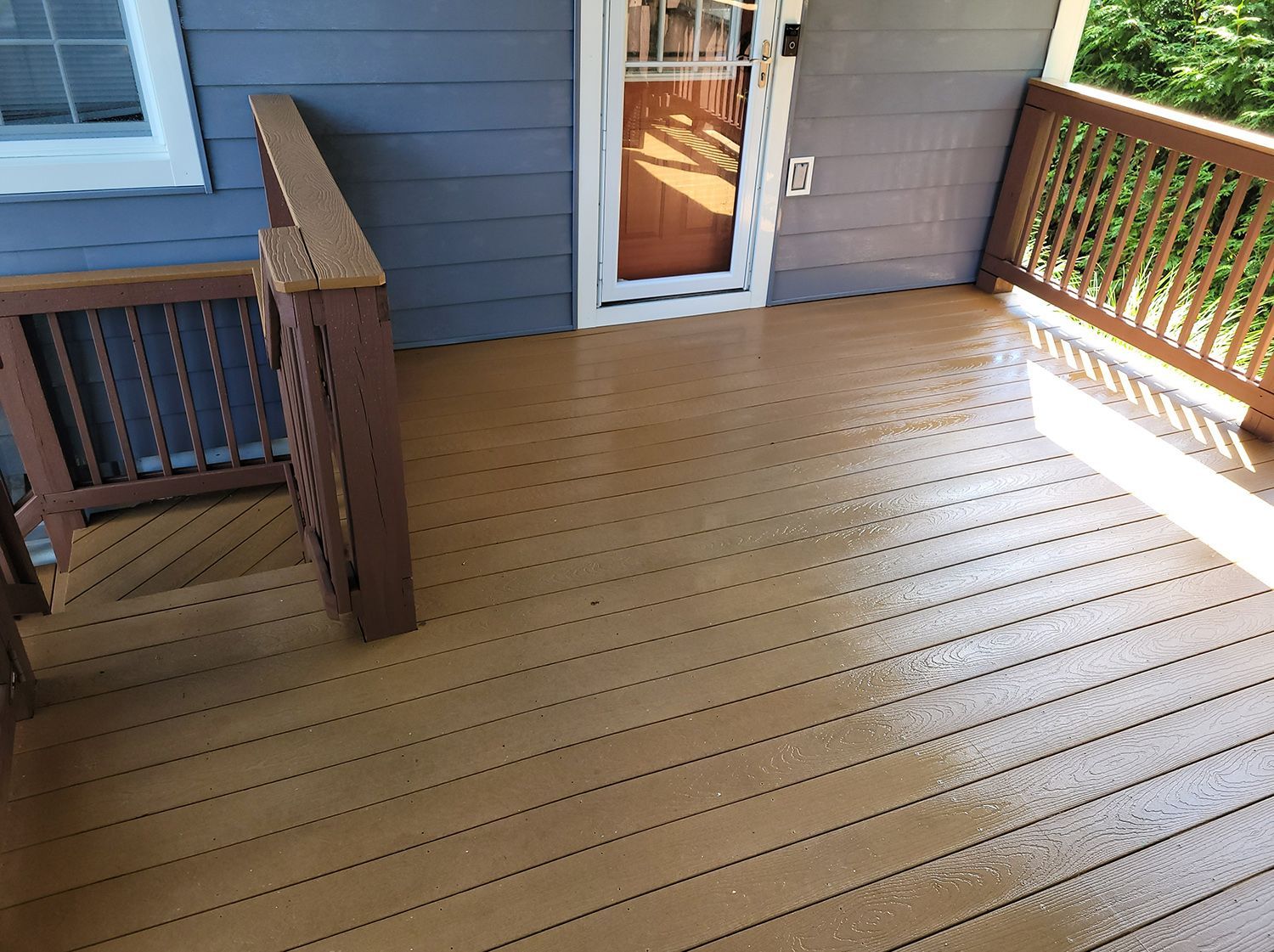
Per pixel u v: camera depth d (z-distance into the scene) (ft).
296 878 5.32
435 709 6.48
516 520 8.60
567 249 11.96
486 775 6.01
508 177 11.18
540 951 5.01
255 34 9.39
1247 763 6.32
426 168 10.76
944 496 9.20
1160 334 11.46
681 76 11.44
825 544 8.41
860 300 13.87
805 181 12.60
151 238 9.92
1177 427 10.55
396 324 11.61
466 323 11.97
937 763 6.25
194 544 10.48
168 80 9.21
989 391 11.27
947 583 7.97
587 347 12.08
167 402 10.93
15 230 9.36
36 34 8.97
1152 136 11.14
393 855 5.48
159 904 5.15
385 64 10.00
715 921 5.20
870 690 6.81
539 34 10.48
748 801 5.92
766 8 11.25
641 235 12.44
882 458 9.82
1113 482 9.49
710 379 11.36
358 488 6.31
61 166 9.20
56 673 6.61
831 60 11.85
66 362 9.73
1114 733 6.53
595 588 7.75
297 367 6.11
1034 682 6.95
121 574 9.96
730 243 13.00
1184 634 7.47
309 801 5.78
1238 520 8.94
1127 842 5.74
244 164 9.92
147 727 6.22
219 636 7.02
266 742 6.15
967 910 5.31
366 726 6.32
